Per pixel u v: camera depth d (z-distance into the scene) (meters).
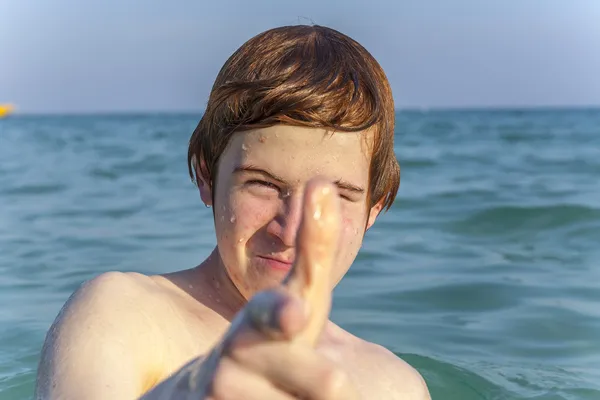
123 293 1.97
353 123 2.04
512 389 2.86
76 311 1.87
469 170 11.03
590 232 5.73
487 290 4.19
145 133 30.62
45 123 59.53
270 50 2.19
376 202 2.32
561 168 11.22
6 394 2.68
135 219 6.51
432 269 4.65
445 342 3.37
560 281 4.38
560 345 3.35
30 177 10.42
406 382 2.44
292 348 0.85
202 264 2.31
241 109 2.05
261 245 2.00
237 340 0.87
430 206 7.04
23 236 5.68
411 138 23.09
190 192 8.48
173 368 1.91
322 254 0.87
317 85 2.05
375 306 3.90
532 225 6.00
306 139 1.99
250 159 2.01
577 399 2.77
